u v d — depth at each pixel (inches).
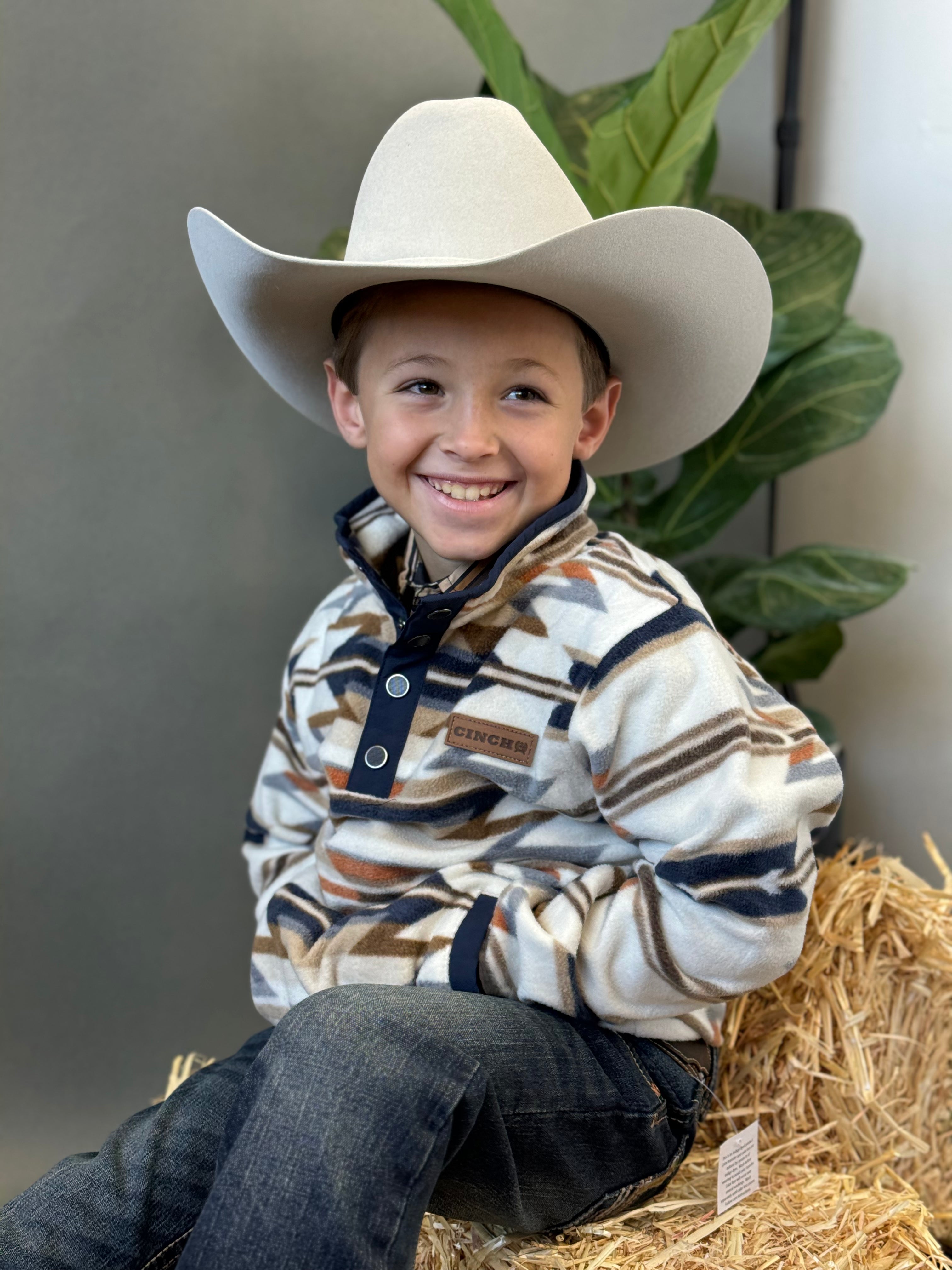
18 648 59.3
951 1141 43.3
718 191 72.0
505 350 35.0
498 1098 30.7
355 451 66.5
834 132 71.7
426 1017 30.5
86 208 58.6
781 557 61.7
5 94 56.4
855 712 74.6
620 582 36.4
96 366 59.8
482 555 37.0
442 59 65.4
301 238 63.3
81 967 61.9
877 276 70.4
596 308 37.0
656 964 33.6
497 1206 32.0
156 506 61.9
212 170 60.9
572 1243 34.9
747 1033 43.6
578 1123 33.0
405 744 37.0
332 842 38.2
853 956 43.9
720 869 32.9
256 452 64.0
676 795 34.1
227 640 64.4
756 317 39.4
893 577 58.1
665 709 34.4
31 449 58.8
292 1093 27.5
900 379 70.2
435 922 35.7
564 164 55.3
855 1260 35.2
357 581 43.6
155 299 60.6
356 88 63.6
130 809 62.6
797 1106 42.7
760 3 47.1
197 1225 26.5
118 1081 63.0
